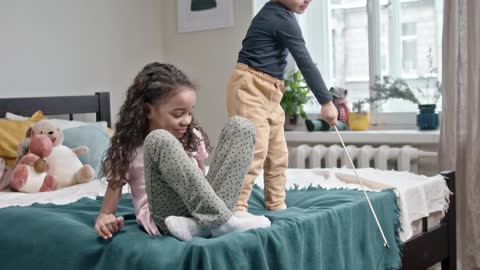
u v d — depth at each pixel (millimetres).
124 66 3857
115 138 1716
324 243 1799
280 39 2004
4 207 2156
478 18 2916
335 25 3750
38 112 3166
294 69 3729
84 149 2914
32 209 1980
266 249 1579
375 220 2049
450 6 2988
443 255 2537
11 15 3250
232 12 3787
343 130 3553
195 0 3934
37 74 3373
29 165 2676
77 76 3580
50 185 2674
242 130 1644
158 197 1592
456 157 3006
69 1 3531
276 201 2057
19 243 1758
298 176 2730
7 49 3232
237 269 1476
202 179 1554
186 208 1605
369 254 1997
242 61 2029
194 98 1720
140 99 1699
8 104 3115
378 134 3342
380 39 3582
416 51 3488
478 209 2941
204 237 1596
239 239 1511
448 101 3012
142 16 3973
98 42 3695
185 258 1431
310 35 3836
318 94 1995
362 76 3680
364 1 3639
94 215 1881
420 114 3326
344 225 1887
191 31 3973
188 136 1800
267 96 2012
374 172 2723
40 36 3387
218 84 3889
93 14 3664
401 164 3193
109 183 1707
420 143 3270
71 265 1616
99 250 1584
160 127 1708
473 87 2941
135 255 1485
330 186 2445
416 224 2408
